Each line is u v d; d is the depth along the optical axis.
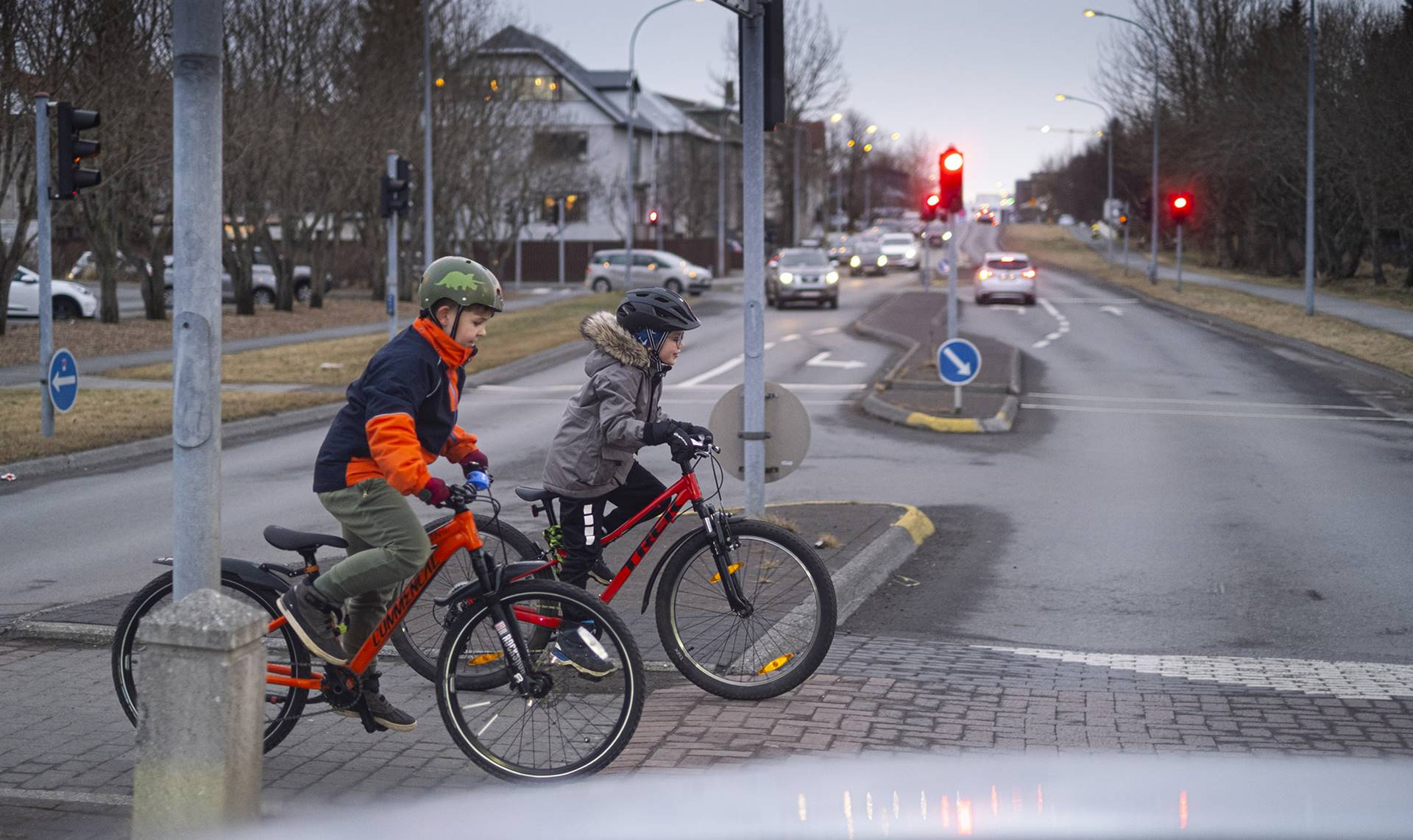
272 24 36.81
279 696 5.19
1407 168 42.00
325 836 2.40
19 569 9.63
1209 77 60.50
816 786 2.16
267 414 19.20
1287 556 10.02
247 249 38.94
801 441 9.79
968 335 34.47
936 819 1.93
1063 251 95.31
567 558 6.09
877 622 7.98
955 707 5.91
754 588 5.96
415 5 46.22
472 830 2.23
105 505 12.59
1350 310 38.62
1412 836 1.68
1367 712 5.89
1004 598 8.67
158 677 3.93
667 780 2.30
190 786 3.90
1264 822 1.76
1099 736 5.48
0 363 25.67
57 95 25.72
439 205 49.28
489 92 50.34
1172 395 22.23
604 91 88.88
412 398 4.80
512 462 14.98
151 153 29.20
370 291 59.22
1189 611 8.31
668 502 6.08
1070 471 14.41
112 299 33.69
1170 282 55.88
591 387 5.92
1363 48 45.78
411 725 5.18
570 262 75.62
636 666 4.88
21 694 6.17
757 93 9.54
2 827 4.40
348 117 40.72
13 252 29.08
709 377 25.09
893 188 175.62
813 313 44.94
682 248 80.12
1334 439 16.97
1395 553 10.09
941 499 12.70
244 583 5.15
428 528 5.21
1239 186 63.22
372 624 5.25
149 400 20.45
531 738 5.07
